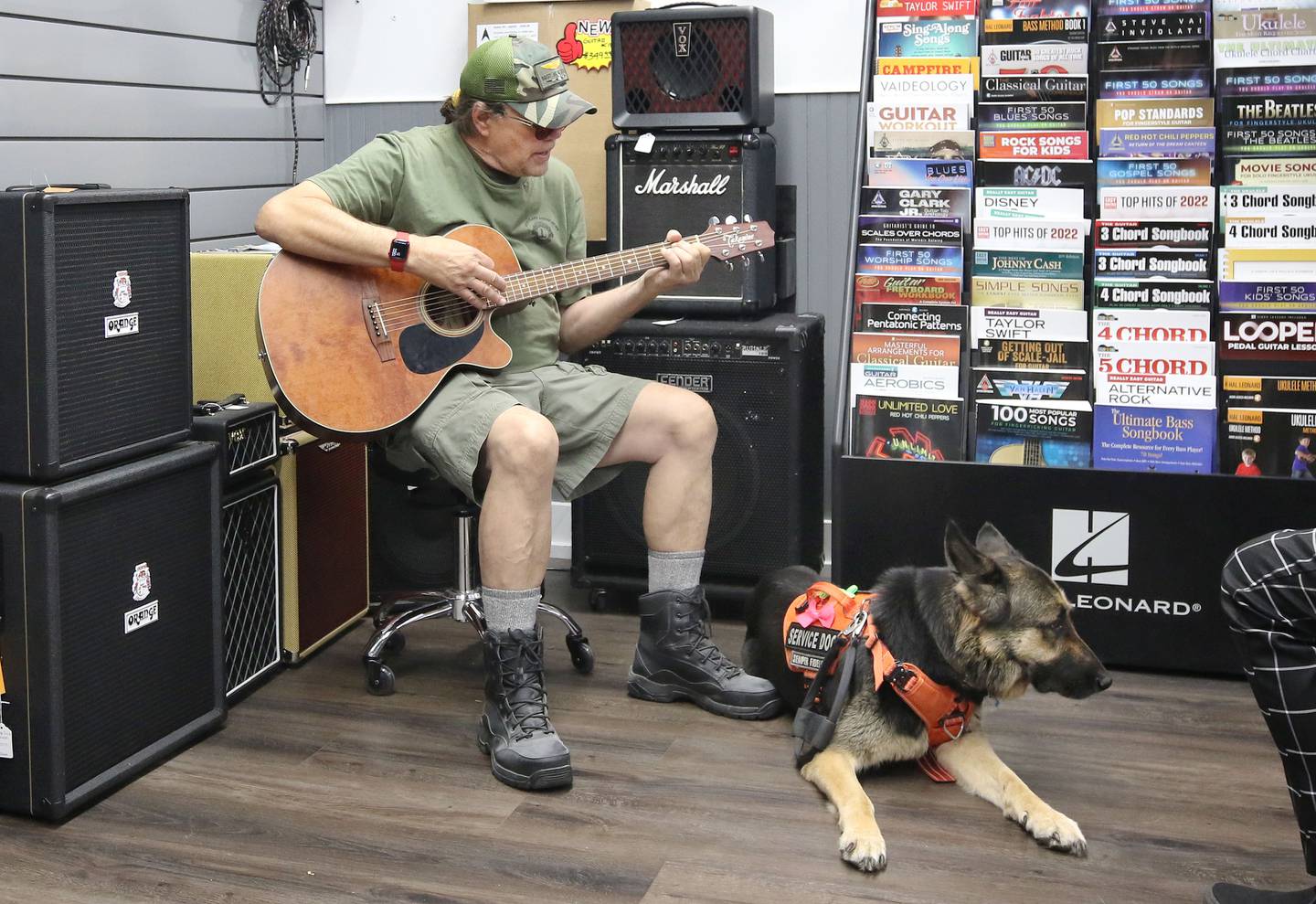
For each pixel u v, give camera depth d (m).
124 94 3.08
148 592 2.31
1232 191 2.78
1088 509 2.76
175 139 3.26
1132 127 2.89
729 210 3.17
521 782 2.25
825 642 2.32
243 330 2.79
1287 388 2.69
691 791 2.25
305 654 2.90
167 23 3.20
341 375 2.41
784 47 3.49
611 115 3.48
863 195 2.98
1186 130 2.86
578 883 1.94
